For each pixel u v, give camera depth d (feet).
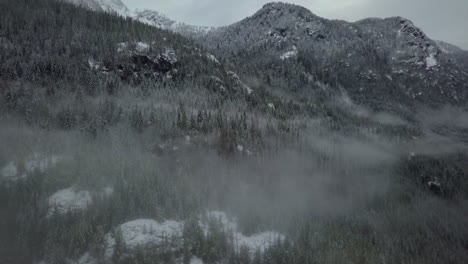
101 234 241.14
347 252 326.24
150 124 490.08
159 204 297.53
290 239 310.24
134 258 233.14
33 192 265.34
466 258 400.47
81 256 227.81
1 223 229.25
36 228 230.68
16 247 217.15
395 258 360.69
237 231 304.30
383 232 430.20
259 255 262.06
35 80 504.43
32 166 300.81
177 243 255.70
